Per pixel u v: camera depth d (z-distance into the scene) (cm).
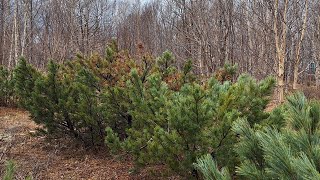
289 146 193
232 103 406
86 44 2441
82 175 559
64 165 602
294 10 1439
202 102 411
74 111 643
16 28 1811
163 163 454
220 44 1202
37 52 2956
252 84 457
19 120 1013
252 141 230
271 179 209
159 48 3008
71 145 715
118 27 4169
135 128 556
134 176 554
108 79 674
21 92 701
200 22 1266
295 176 183
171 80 647
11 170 272
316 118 217
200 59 1239
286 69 1917
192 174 418
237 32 1758
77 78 679
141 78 652
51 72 662
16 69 699
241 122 240
